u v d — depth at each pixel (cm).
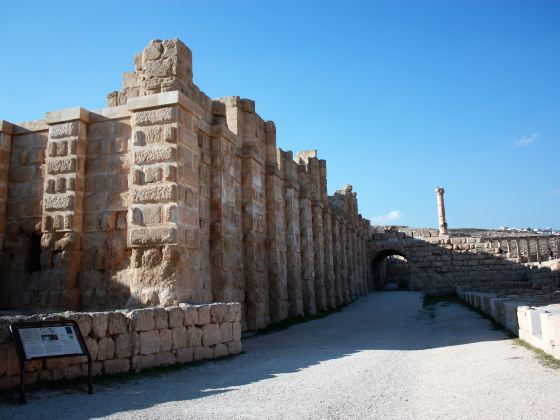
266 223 2291
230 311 1336
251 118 2159
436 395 820
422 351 1359
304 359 1242
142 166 1477
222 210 1733
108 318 998
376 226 7988
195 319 1211
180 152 1486
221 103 1878
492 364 1055
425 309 3138
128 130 1579
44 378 883
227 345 1312
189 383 948
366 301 4100
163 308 1139
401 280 7394
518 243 5669
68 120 1602
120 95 1820
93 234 1553
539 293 2844
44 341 813
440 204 6106
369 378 979
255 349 1460
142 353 1058
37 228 1659
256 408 754
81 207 1578
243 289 1950
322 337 1752
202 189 1688
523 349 1220
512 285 4506
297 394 846
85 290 1523
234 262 1803
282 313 2291
